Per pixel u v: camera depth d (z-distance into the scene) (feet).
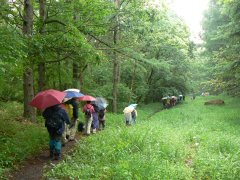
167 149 34.86
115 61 86.43
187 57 146.41
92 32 54.95
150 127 48.39
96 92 91.09
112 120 69.10
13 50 31.83
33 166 29.50
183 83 153.58
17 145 33.88
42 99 31.58
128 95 107.24
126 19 71.00
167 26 93.15
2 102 68.49
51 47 44.52
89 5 52.34
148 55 115.44
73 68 70.33
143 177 24.70
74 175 25.46
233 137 47.83
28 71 49.60
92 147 33.96
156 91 146.72
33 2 54.54
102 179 25.27
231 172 27.53
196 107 122.01
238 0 74.49
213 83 97.14
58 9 52.60
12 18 43.96
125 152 31.58
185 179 26.76
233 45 82.79
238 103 127.24
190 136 49.93
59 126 31.35
